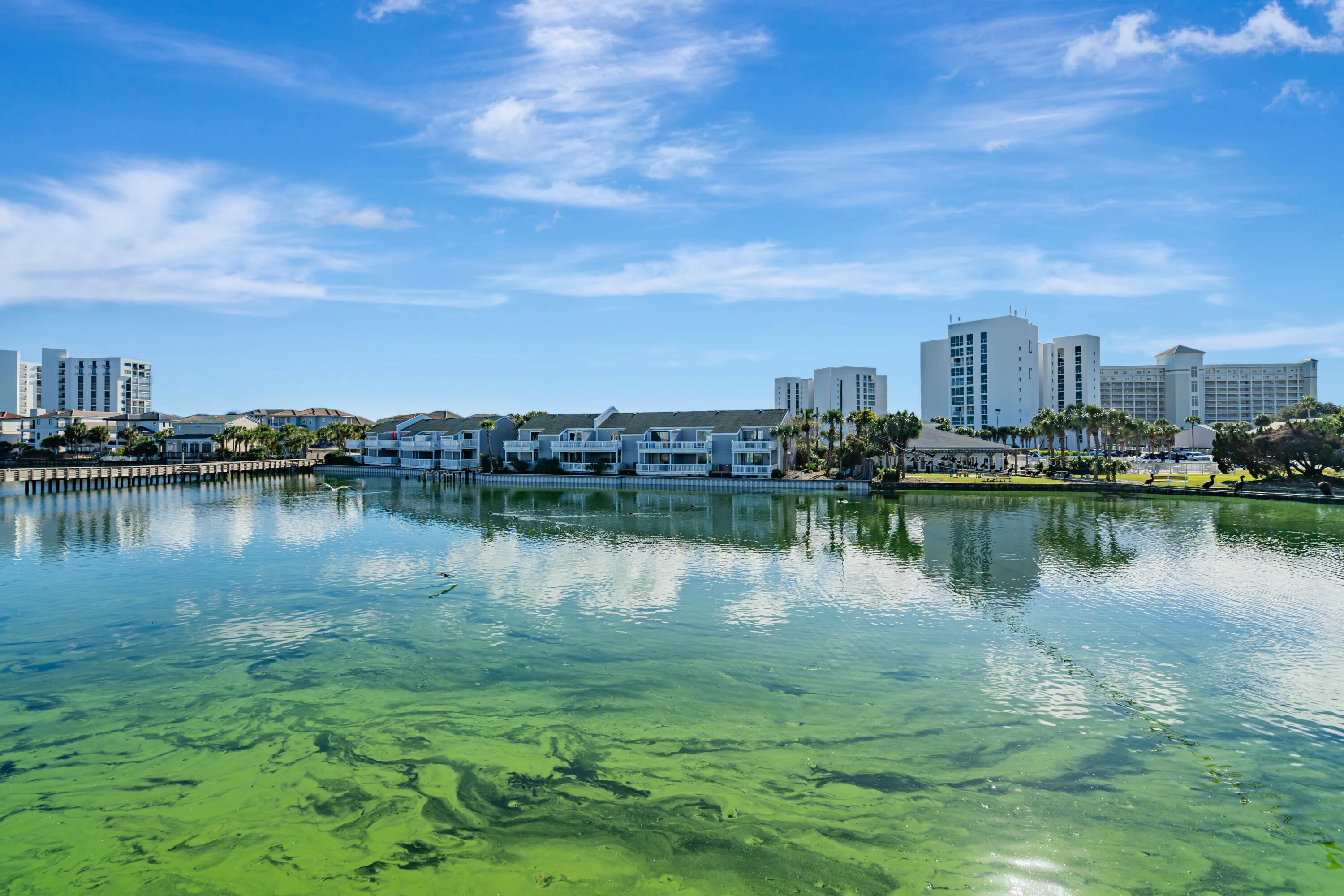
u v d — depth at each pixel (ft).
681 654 85.30
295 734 64.64
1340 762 58.70
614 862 46.19
